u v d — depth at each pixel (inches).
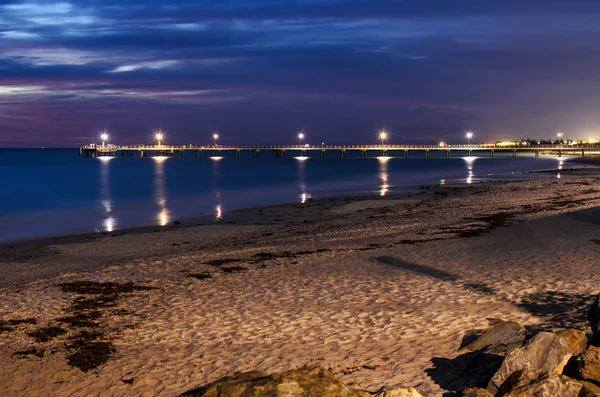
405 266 745.6
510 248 828.0
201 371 406.3
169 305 591.2
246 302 589.9
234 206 1824.6
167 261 856.9
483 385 320.2
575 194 1754.4
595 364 271.3
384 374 375.9
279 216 1534.2
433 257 794.2
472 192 2057.1
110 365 427.2
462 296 573.3
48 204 1959.9
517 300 545.0
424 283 640.4
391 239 986.1
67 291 663.8
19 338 497.4
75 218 1574.8
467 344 418.6
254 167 5196.9
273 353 433.4
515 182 2551.7
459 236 976.3
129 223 1454.2
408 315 514.6
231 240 1105.4
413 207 1587.1
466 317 498.3
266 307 567.5
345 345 442.6
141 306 593.3
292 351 435.2
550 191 1899.6
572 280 610.2
